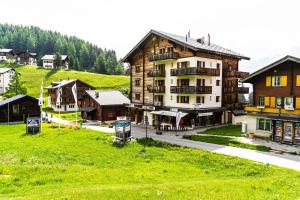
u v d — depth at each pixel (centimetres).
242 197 1487
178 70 5231
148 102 6266
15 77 9994
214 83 5556
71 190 1602
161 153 3200
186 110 5116
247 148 3500
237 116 5775
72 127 5256
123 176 2130
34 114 6631
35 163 2559
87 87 9994
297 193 1617
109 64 19562
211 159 2886
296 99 3784
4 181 1825
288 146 3547
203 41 5916
